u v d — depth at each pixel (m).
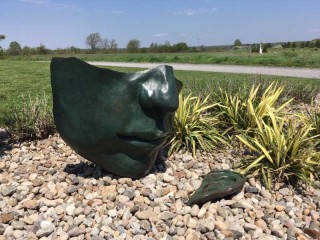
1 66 8.62
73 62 1.44
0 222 1.33
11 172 1.79
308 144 1.80
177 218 1.33
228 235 1.24
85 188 1.54
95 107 1.49
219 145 2.05
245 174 1.67
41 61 11.76
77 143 1.53
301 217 1.39
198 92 2.88
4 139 2.31
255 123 2.08
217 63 9.64
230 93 2.45
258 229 1.28
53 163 1.84
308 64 8.25
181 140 1.98
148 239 1.24
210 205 1.40
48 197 1.48
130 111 1.49
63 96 1.48
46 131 2.31
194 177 1.68
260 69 7.64
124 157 1.56
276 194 1.53
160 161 1.84
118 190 1.50
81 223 1.32
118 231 1.29
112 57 12.73
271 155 1.68
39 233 1.26
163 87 1.45
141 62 10.98
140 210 1.39
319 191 1.56
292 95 3.19
